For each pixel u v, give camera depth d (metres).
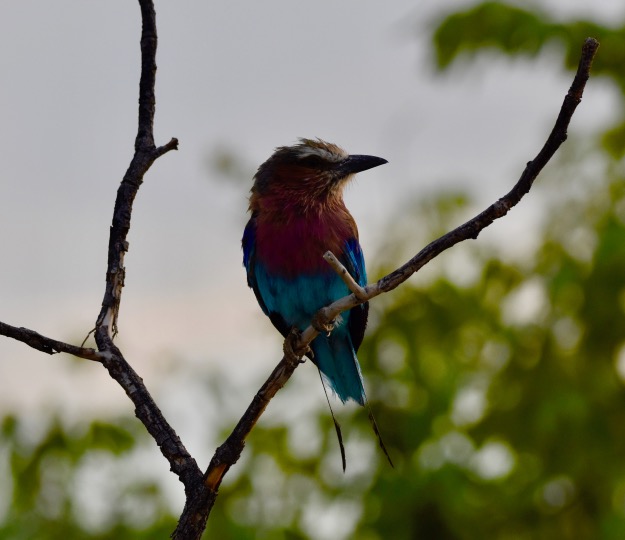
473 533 13.48
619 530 13.93
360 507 13.80
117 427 13.41
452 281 14.17
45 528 13.15
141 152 8.78
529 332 14.40
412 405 14.04
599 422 14.15
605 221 13.85
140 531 13.20
